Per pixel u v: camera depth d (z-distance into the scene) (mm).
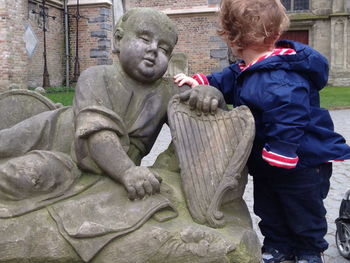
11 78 11477
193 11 13734
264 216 2348
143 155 2072
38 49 13781
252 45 2039
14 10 11516
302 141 2094
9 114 2156
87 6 14547
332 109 11172
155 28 1902
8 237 1643
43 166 1745
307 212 2203
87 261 1603
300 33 23984
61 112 1996
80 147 1812
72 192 1773
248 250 1707
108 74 1968
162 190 1826
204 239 1666
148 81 1970
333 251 2996
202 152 1864
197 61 14016
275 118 1890
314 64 2031
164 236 1643
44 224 1666
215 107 1919
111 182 1823
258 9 1934
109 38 15039
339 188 4438
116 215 1685
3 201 1733
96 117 1809
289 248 2348
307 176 2135
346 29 22703
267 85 1933
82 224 1644
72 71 15164
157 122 2004
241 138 1866
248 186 4473
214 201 1770
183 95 1956
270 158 1889
